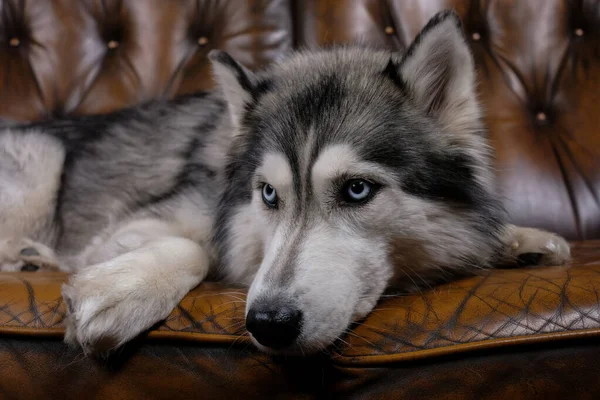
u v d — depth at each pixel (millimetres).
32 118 2207
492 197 1386
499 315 993
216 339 1030
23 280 1245
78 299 1060
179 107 1941
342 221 1147
